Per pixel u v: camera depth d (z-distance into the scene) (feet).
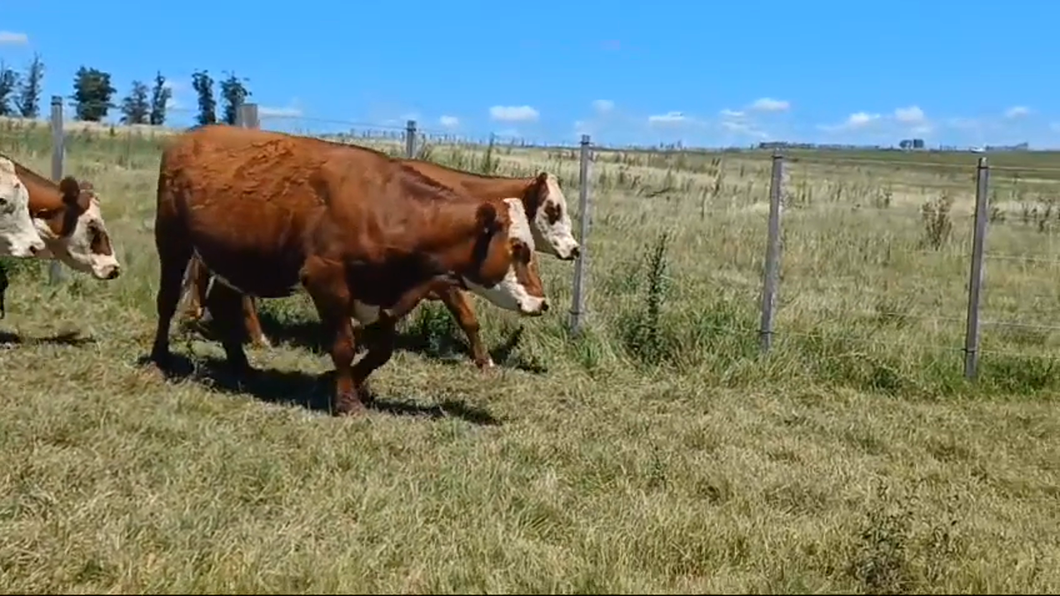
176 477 21.13
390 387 32.32
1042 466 27.94
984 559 19.29
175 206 30.68
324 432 25.73
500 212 27.40
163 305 31.81
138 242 49.96
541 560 17.57
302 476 22.04
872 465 26.63
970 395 35.27
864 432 29.58
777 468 24.88
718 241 59.16
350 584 16.10
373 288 28.09
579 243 39.83
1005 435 30.60
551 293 41.24
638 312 38.40
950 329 41.55
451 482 21.72
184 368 32.17
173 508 19.13
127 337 35.76
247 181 29.14
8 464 21.07
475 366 35.55
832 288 48.85
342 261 27.89
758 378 35.32
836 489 23.50
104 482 20.48
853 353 36.45
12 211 32.68
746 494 22.59
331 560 16.92
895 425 30.63
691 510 20.84
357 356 35.29
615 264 46.60
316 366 34.37
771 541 19.39
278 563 16.71
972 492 24.73
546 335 37.70
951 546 19.84
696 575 17.88
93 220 34.45
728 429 28.68
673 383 34.37
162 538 17.72
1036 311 47.75
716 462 25.07
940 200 68.69
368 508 19.85
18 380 29.30
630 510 20.81
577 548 18.57
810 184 99.60
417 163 36.22
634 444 26.43
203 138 30.76
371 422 27.12
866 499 22.75
